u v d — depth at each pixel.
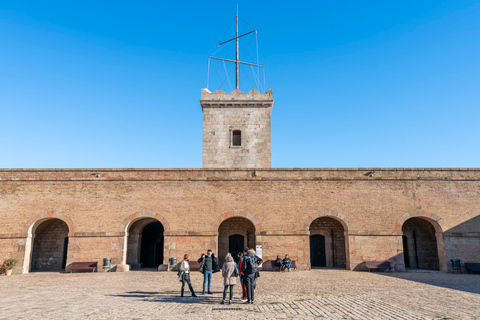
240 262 10.09
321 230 21.67
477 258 19.31
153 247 24.81
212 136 26.45
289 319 7.80
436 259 21.25
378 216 19.89
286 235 19.59
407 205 20.03
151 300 10.36
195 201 19.88
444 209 19.98
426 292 11.96
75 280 15.54
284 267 18.88
